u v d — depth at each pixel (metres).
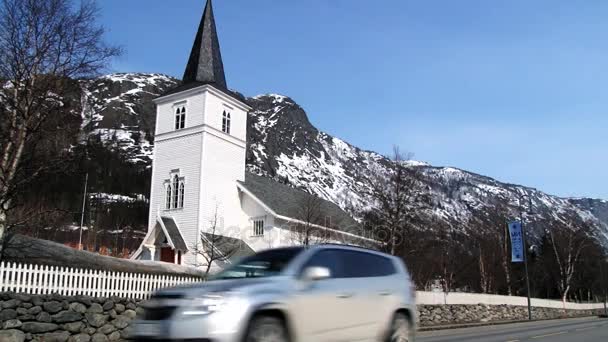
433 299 34.94
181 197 45.09
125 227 92.69
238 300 7.53
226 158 46.94
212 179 45.09
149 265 27.86
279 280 8.34
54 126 24.28
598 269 80.81
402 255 36.91
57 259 23.92
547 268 83.56
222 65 50.00
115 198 114.69
